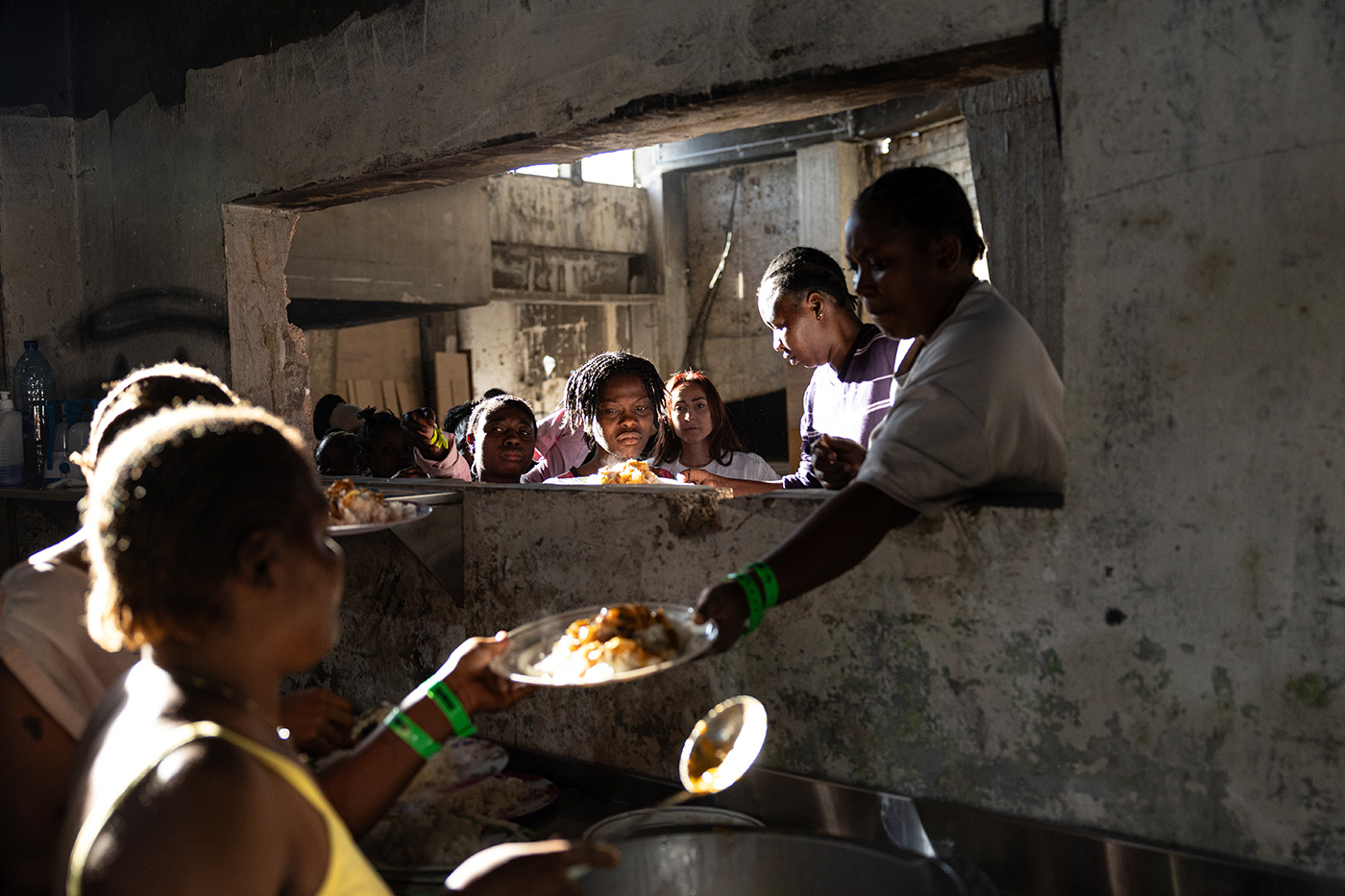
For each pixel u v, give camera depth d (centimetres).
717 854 121
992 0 126
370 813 106
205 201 244
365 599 207
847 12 138
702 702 158
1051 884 128
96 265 285
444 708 111
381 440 320
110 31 267
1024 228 331
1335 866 111
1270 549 113
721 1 151
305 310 636
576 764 169
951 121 784
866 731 143
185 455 71
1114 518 122
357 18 203
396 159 199
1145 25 116
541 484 183
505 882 79
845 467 151
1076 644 126
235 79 231
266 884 66
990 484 135
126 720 73
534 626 131
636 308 1118
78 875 63
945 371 126
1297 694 112
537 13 174
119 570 72
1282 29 108
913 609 137
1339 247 107
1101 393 122
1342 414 108
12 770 103
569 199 1030
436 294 621
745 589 114
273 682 77
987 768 133
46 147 286
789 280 224
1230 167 112
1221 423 115
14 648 104
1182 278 116
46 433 272
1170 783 121
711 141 979
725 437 300
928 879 107
